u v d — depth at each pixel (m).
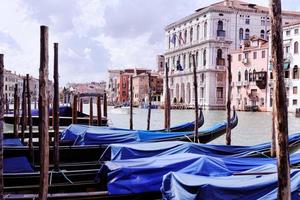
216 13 70.19
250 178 7.09
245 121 38.75
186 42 79.25
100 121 22.94
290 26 54.34
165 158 9.05
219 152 11.72
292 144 13.38
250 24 71.81
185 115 51.38
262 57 59.59
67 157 13.64
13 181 9.41
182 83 79.88
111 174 8.32
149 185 8.29
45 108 7.36
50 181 9.30
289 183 5.53
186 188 6.71
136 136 14.66
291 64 54.25
